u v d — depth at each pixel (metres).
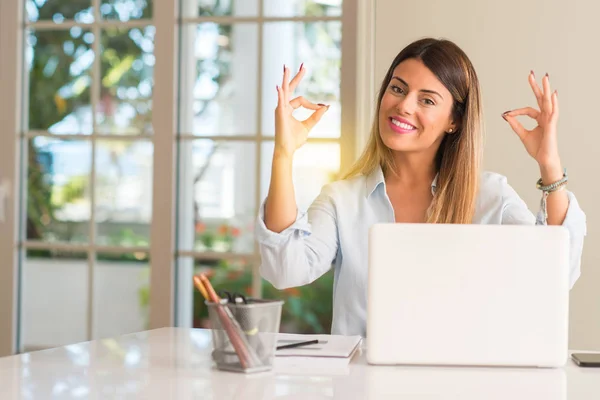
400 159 2.30
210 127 3.73
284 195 1.85
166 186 3.72
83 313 3.84
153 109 3.74
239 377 1.34
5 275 3.85
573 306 3.31
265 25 3.66
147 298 3.77
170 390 1.24
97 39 3.82
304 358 1.53
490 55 3.37
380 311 1.49
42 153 3.88
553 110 1.99
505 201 2.30
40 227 3.88
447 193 2.27
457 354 1.48
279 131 1.82
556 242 1.48
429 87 2.17
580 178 3.32
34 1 3.89
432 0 3.39
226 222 3.71
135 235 3.78
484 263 1.48
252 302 1.43
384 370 1.44
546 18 3.34
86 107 3.84
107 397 1.19
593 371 1.47
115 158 3.81
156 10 3.75
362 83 3.46
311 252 2.16
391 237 1.49
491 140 3.36
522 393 1.26
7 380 1.31
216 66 3.72
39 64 3.89
